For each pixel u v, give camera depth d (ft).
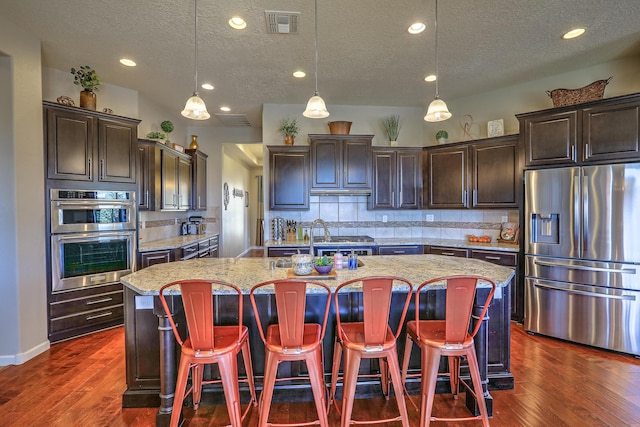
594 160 9.66
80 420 6.42
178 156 15.26
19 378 7.95
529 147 10.89
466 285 5.61
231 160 23.11
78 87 11.81
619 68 10.99
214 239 18.25
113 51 10.08
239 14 8.18
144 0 7.60
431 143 15.69
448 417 6.56
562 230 10.11
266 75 11.96
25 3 7.70
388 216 15.76
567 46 10.00
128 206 11.39
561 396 7.19
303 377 6.93
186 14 8.16
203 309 5.40
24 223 8.86
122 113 13.07
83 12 8.06
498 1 7.74
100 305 10.80
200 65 11.08
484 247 12.22
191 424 6.33
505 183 12.32
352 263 7.63
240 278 6.76
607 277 9.37
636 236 8.98
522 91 12.99
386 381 6.98
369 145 14.19
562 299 10.13
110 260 11.03
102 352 9.32
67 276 10.03
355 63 10.99
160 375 6.46
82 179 10.26
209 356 5.50
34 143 9.11
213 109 16.05
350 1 7.68
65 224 9.92
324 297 7.03
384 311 5.50
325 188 14.02
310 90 13.55
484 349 6.60
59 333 9.91
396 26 8.78
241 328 5.82
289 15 8.23
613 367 8.48
